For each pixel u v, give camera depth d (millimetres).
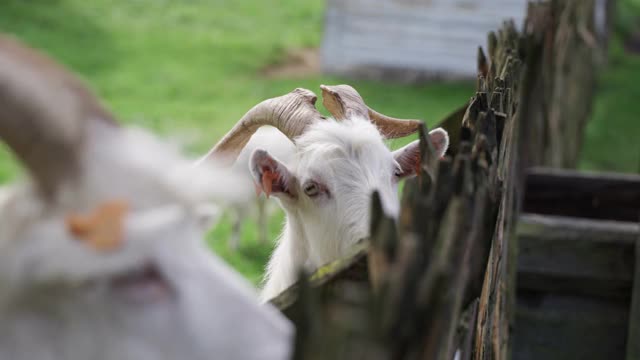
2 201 1731
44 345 1747
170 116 14828
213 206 2014
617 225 5129
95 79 16906
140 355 1766
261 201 9211
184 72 17859
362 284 2180
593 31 12906
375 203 1930
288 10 23750
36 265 1668
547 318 5234
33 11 21109
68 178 1693
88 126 1746
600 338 5199
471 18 18828
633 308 4961
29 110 1619
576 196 6316
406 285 1765
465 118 3119
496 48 4730
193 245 1857
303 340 1849
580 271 5156
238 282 1914
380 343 1745
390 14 18891
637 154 13664
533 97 5867
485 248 2453
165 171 1782
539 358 5289
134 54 18875
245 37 20953
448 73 19156
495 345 3846
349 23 18984
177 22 21719
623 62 19688
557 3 7289
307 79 18406
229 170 2104
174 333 1788
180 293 1799
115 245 1652
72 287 1732
